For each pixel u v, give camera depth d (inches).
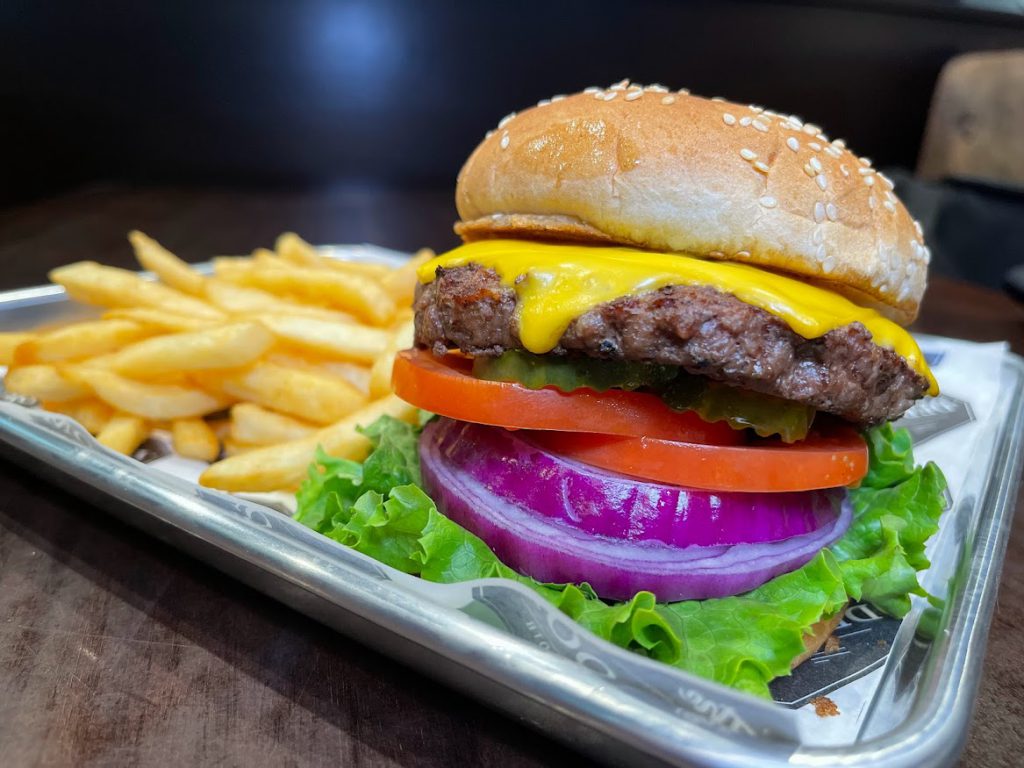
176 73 27.0
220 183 29.3
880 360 5.6
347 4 27.2
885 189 6.5
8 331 10.9
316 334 9.6
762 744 4.3
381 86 28.9
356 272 12.3
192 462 9.4
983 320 17.0
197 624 6.2
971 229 23.3
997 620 6.9
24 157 24.9
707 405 5.7
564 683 4.6
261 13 26.8
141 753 4.9
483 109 29.9
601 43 28.9
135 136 27.5
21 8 23.7
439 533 6.0
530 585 5.9
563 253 5.8
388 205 26.6
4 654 5.8
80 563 7.0
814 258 5.7
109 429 9.0
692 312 5.2
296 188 29.6
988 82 25.5
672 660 5.3
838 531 6.7
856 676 5.8
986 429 9.3
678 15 28.1
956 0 30.2
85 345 9.5
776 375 5.3
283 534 6.1
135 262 18.1
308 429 9.3
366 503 6.4
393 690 5.6
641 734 4.3
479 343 5.8
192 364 8.8
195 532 6.2
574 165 5.8
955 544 7.4
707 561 5.9
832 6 27.6
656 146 5.6
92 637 6.0
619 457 6.0
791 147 5.9
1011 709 5.7
